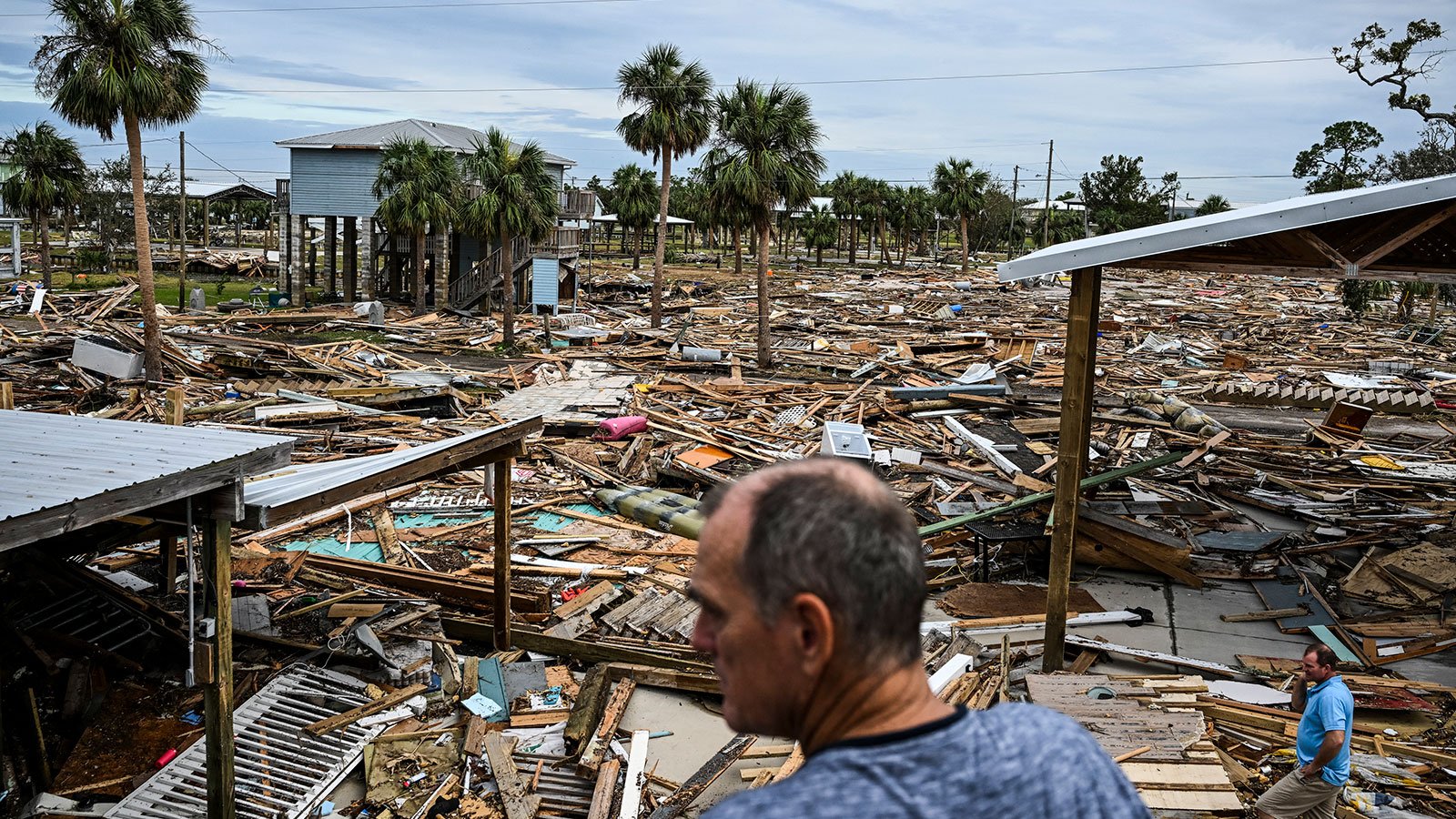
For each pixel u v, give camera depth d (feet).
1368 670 39.55
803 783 3.63
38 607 35.99
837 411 86.89
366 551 52.49
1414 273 40.70
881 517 3.99
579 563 50.72
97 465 23.98
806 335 138.82
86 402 82.07
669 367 111.14
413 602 43.24
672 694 36.24
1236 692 36.35
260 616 40.22
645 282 211.20
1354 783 30.12
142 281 88.43
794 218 302.04
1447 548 51.62
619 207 256.73
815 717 3.92
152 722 31.58
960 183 269.03
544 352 119.65
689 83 132.87
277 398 83.25
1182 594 47.78
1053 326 152.05
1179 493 64.18
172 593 42.42
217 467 24.61
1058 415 88.63
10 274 183.32
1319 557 52.39
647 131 132.16
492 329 133.69
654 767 31.58
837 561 3.82
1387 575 48.14
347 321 132.87
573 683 36.81
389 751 31.50
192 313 136.77
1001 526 49.70
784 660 3.92
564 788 30.09
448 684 35.99
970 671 37.17
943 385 98.84
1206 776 27.73
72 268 200.23
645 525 51.93
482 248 155.02
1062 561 36.81
